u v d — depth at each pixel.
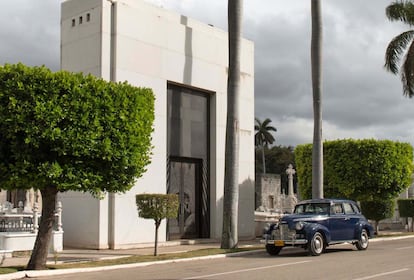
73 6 20.92
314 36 24.28
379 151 26.81
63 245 20.09
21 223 18.47
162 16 22.12
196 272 13.26
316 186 23.78
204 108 24.47
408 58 28.58
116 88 13.85
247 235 25.55
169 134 22.39
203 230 23.70
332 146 27.86
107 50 19.81
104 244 19.20
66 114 12.71
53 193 13.77
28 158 12.52
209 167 24.39
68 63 20.77
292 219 17.66
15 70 12.63
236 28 19.84
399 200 33.88
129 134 13.95
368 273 12.37
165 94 21.89
